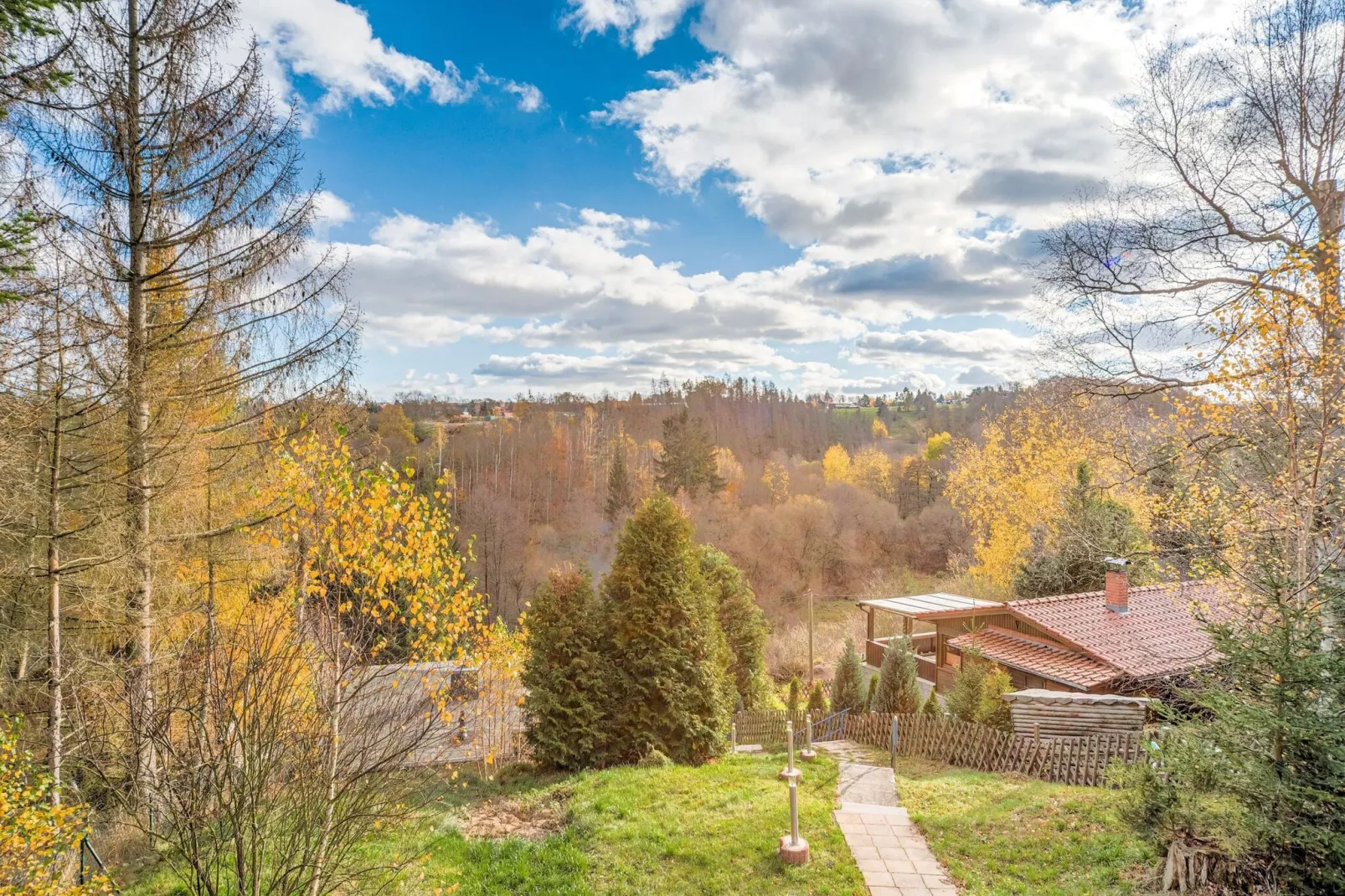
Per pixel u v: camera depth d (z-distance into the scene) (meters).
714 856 8.30
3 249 6.14
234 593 11.91
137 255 9.87
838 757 13.40
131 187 9.70
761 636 23.22
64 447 9.39
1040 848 8.37
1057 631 16.78
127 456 9.63
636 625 14.20
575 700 13.78
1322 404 9.09
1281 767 6.18
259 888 4.95
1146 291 12.92
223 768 5.07
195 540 10.68
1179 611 17.44
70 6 6.29
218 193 10.13
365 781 5.80
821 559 49.91
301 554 7.64
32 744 9.23
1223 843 6.54
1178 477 12.82
